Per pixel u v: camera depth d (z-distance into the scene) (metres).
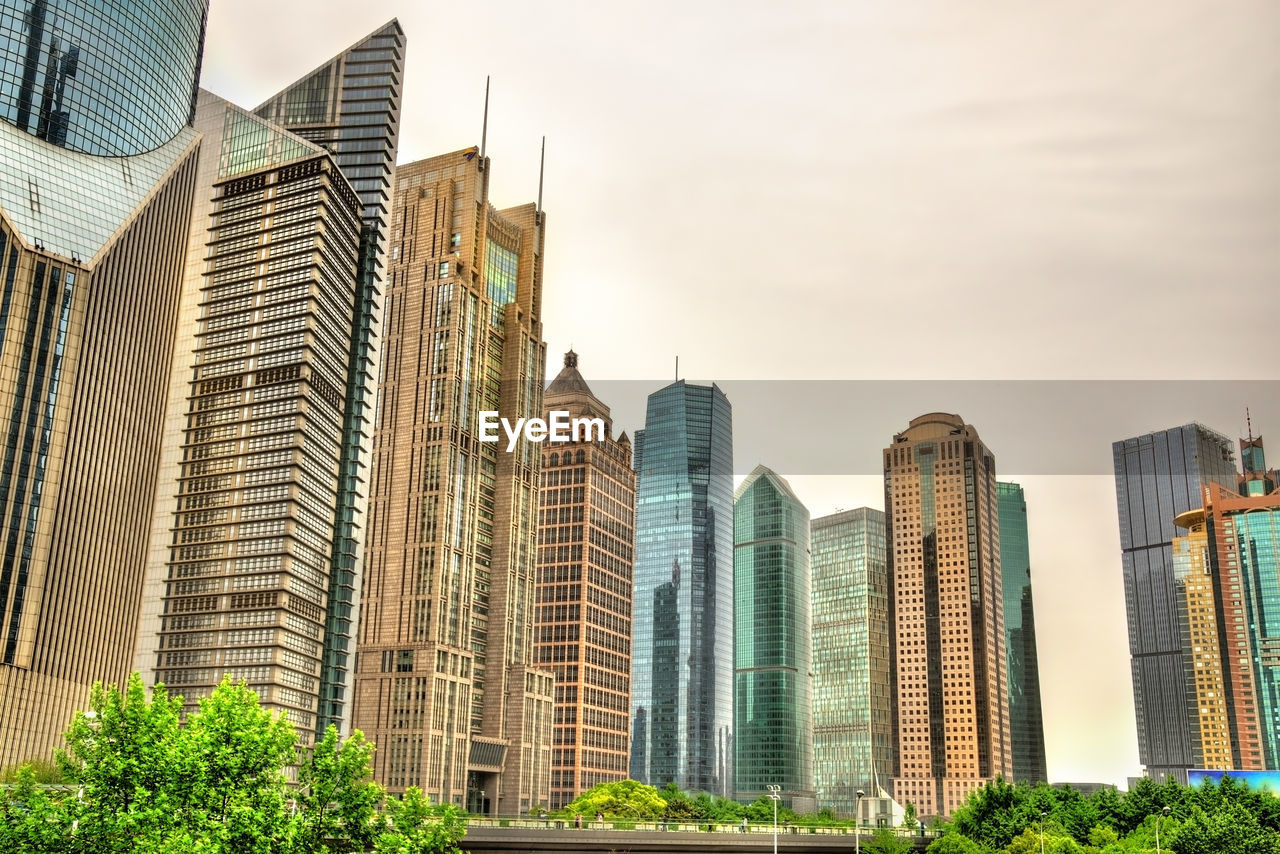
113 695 73.12
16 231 188.25
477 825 147.12
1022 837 185.38
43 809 66.69
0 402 181.25
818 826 191.88
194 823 68.75
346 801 81.62
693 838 157.50
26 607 176.50
